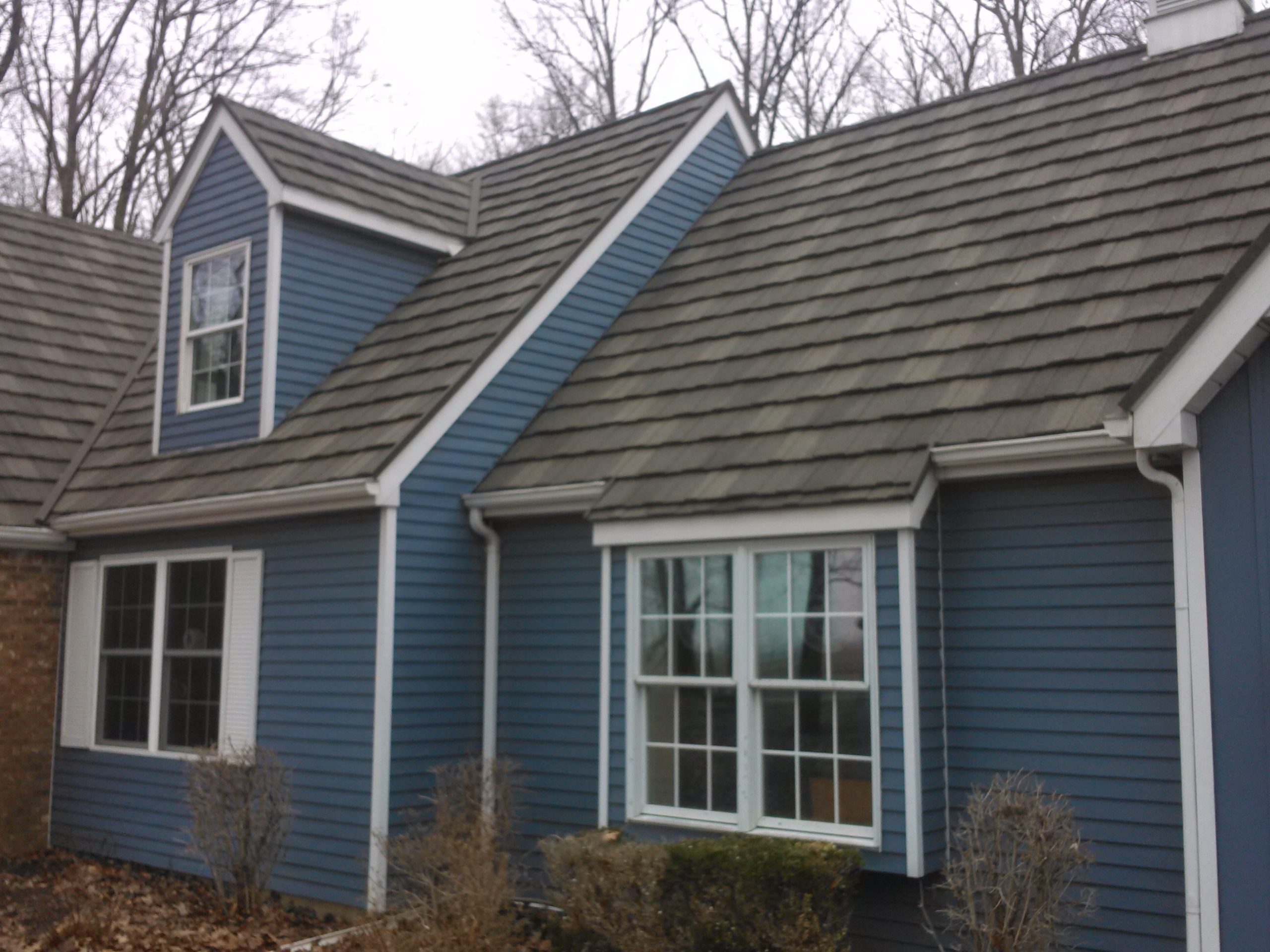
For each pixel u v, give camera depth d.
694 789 8.79
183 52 26.67
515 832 10.17
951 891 7.70
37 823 12.74
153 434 12.73
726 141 13.39
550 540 10.41
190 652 11.60
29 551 12.84
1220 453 6.89
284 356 11.56
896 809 7.70
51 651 12.98
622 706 9.14
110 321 15.73
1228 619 6.79
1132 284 8.33
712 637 8.75
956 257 9.73
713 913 7.53
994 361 8.39
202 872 11.17
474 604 10.59
